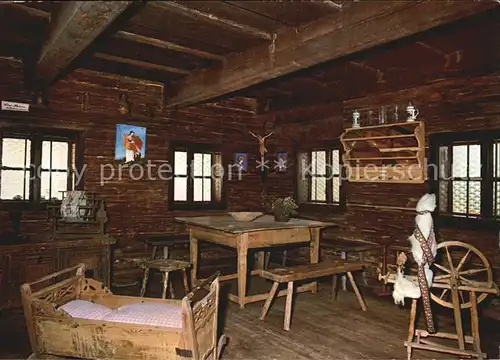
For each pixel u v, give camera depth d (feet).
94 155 18.47
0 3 10.75
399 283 11.87
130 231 19.44
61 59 12.29
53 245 14.92
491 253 14.64
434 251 11.57
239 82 14.79
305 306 16.11
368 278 18.92
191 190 21.65
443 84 16.14
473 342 11.41
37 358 10.03
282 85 20.20
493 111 14.70
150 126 20.12
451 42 13.99
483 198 14.99
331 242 19.44
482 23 12.32
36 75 14.52
